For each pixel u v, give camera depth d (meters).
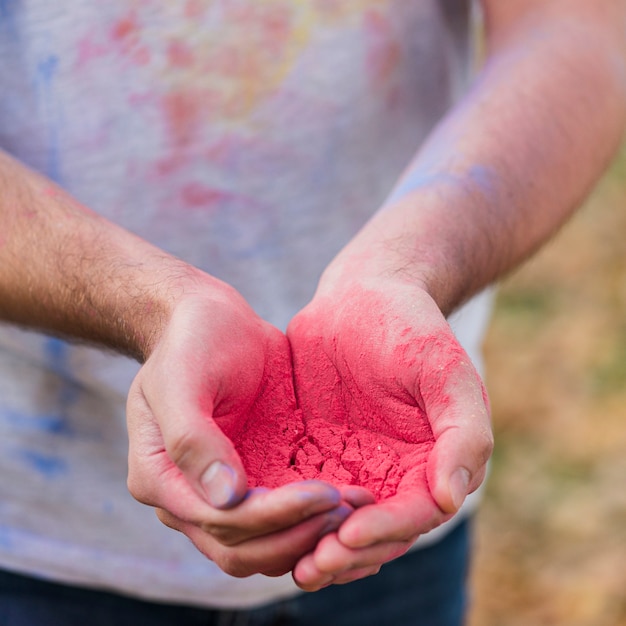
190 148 1.45
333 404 1.17
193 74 1.42
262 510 0.87
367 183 1.56
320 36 1.47
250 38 1.43
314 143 1.50
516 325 4.02
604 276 4.32
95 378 1.42
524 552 2.90
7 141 1.44
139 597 1.53
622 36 1.60
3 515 1.48
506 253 1.30
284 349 1.18
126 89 1.42
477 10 1.75
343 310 1.14
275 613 1.61
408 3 1.54
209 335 1.02
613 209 4.81
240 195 1.48
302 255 1.53
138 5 1.38
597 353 3.79
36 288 1.19
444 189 1.28
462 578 1.84
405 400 1.07
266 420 1.15
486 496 3.13
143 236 1.47
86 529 1.49
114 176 1.45
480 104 1.42
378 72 1.52
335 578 0.91
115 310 1.13
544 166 1.36
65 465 1.47
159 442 0.97
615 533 2.92
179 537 1.50
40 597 1.51
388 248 1.20
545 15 1.55
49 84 1.40
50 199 1.26
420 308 1.08
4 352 1.43
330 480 1.06
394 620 1.73
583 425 3.41
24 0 1.37
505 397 3.59
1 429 1.46
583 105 1.43
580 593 2.71
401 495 0.93
